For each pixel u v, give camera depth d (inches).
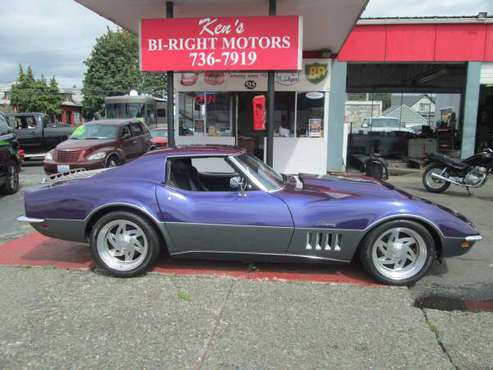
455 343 127.5
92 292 162.2
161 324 137.9
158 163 179.5
